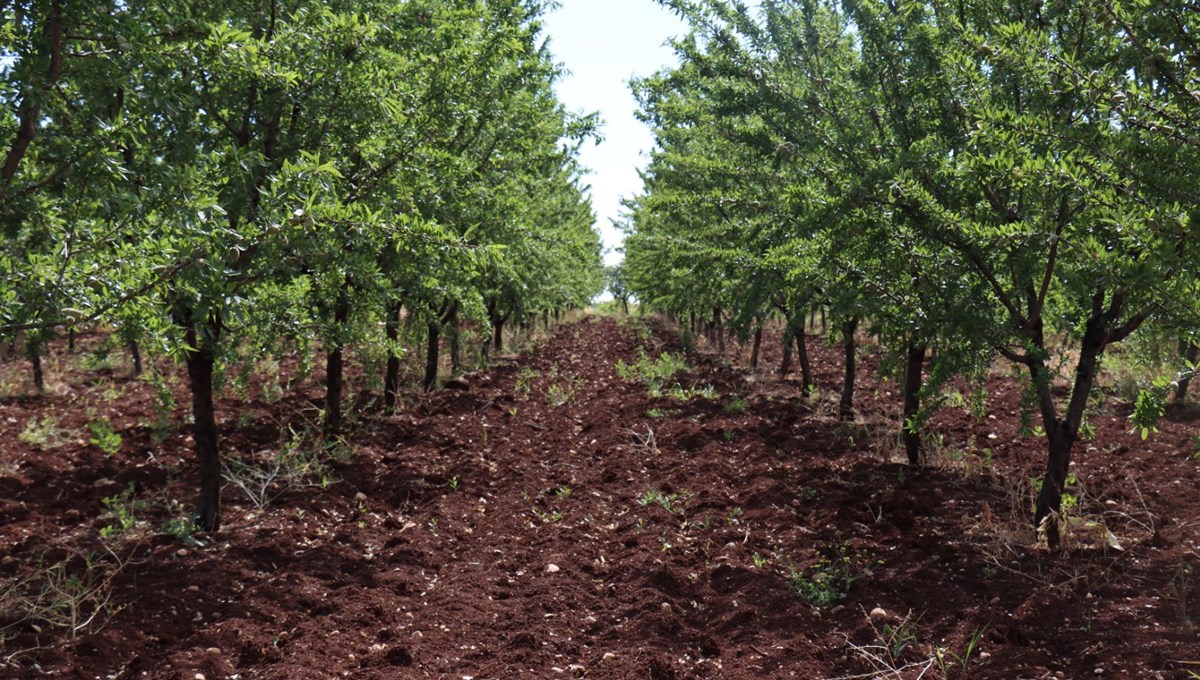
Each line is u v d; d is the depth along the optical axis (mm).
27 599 4836
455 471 8727
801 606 5258
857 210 5793
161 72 4121
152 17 4547
